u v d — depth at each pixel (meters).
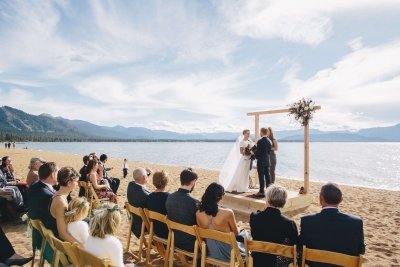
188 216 3.95
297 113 8.84
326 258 2.86
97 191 7.16
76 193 10.58
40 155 46.56
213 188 3.76
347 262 2.76
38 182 4.07
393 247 5.90
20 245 5.48
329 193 3.14
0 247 3.94
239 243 3.98
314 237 3.11
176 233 4.07
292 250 2.97
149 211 4.43
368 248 5.82
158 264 4.68
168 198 4.15
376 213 9.09
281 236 3.25
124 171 17.48
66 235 3.41
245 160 8.91
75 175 3.64
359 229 3.02
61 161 34.84
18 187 7.25
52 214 3.54
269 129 9.13
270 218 3.31
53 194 3.90
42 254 3.66
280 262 3.27
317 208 8.94
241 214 7.97
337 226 3.04
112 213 2.95
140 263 4.69
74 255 2.84
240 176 8.91
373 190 14.68
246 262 3.23
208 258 3.76
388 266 4.96
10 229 6.32
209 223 3.75
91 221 2.97
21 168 19.77
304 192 9.10
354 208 9.83
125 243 5.68
